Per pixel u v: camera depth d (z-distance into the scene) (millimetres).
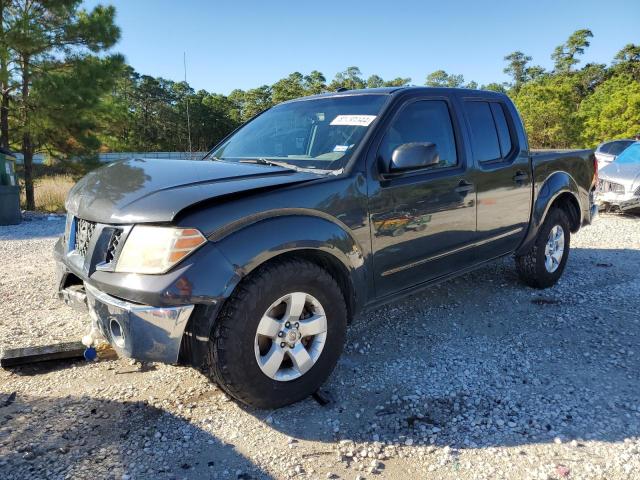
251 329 2611
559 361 3543
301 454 2520
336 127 3492
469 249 3990
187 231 2453
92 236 2717
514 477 2348
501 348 3758
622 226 8867
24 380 3236
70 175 19156
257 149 3801
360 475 2369
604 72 73625
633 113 33562
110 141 17828
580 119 35594
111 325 2609
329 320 2957
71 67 15531
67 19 14977
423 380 3270
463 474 2373
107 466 2404
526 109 35844
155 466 2414
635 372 3371
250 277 2625
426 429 2729
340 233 2955
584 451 2529
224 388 2715
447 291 5047
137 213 2531
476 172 3936
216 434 2678
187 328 2570
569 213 5391
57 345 3525
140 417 2824
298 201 2803
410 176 3422
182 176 2877
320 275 2848
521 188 4434
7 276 5840
